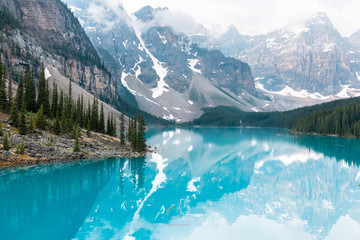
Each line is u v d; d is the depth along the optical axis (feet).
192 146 433.48
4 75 294.87
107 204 146.00
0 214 123.54
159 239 109.09
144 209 141.90
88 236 108.47
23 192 153.28
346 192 180.75
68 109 335.88
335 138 582.35
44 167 204.64
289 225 126.00
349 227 124.77
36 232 108.88
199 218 132.77
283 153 361.51
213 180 211.61
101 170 215.72
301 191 182.09
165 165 261.65
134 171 226.17
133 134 318.45
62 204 140.26
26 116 272.10
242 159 314.14
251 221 129.70
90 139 299.17
